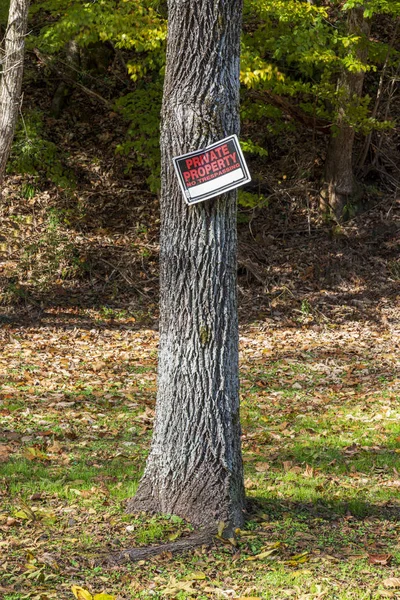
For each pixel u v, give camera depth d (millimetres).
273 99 15523
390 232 16172
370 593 3986
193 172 4613
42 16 16562
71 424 7523
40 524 4867
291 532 4797
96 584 4055
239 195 14852
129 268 15055
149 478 4957
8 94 11047
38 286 14227
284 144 17781
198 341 4715
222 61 4641
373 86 18391
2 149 11203
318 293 14797
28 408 7926
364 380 9773
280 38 13211
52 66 16891
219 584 4062
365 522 5086
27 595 3867
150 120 14891
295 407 8531
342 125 15648
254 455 6793
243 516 4898
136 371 10094
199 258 4684
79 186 16719
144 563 4297
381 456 6711
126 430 7449
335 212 16453
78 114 18047
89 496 5418
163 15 13461
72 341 11914
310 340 12352
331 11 17172
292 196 16906
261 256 15711
